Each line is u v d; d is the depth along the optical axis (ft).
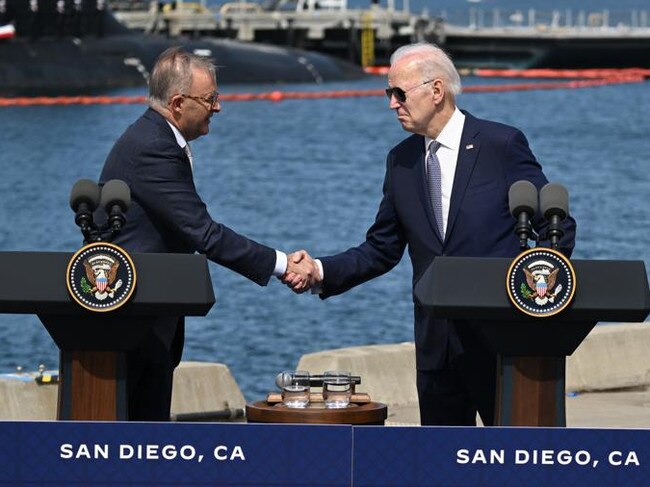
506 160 30.14
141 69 401.90
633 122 337.72
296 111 372.58
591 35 496.23
